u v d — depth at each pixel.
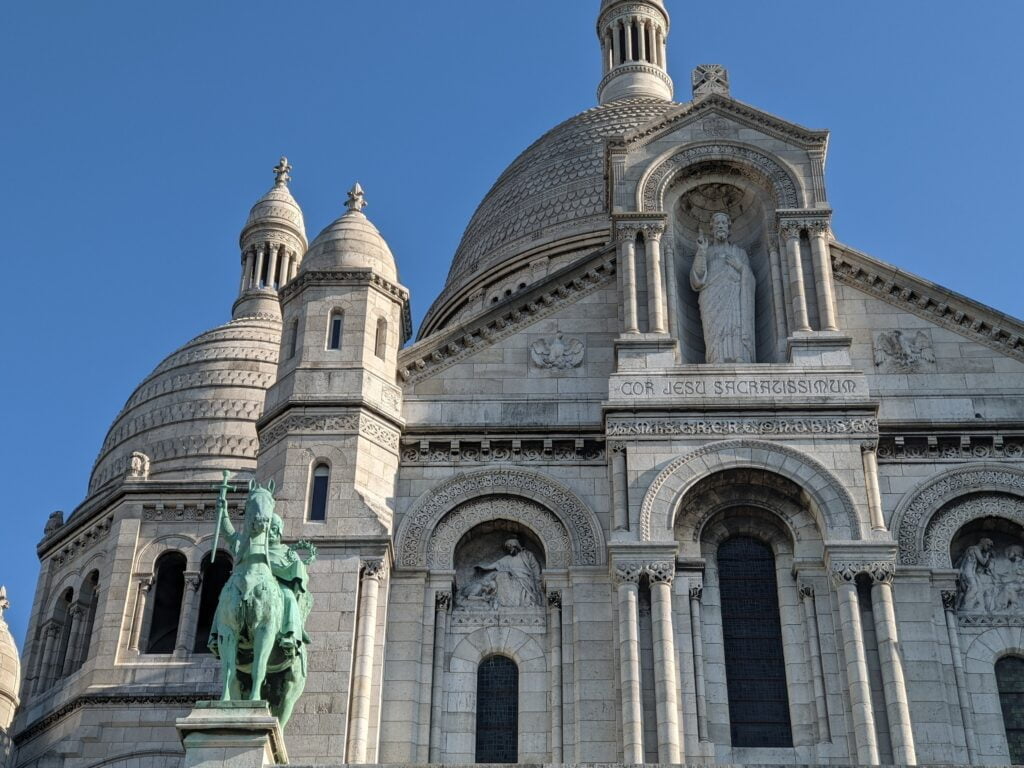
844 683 37.56
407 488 41.41
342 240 44.88
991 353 43.22
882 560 38.62
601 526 40.44
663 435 40.84
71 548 58.47
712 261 44.91
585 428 41.97
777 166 45.84
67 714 53.00
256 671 31.12
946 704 37.50
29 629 58.03
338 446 40.97
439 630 39.41
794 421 40.97
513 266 69.19
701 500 40.62
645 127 46.81
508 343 44.03
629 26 89.06
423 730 37.84
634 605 38.22
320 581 38.69
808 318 43.22
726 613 39.59
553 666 38.72
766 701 38.25
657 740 36.62
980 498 40.69
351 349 42.75
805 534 40.00
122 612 53.94
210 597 56.12
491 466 41.66
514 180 75.81
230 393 65.00
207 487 56.06
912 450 41.31
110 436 66.44
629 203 45.44
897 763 36.09
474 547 41.19
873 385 42.72
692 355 44.12
